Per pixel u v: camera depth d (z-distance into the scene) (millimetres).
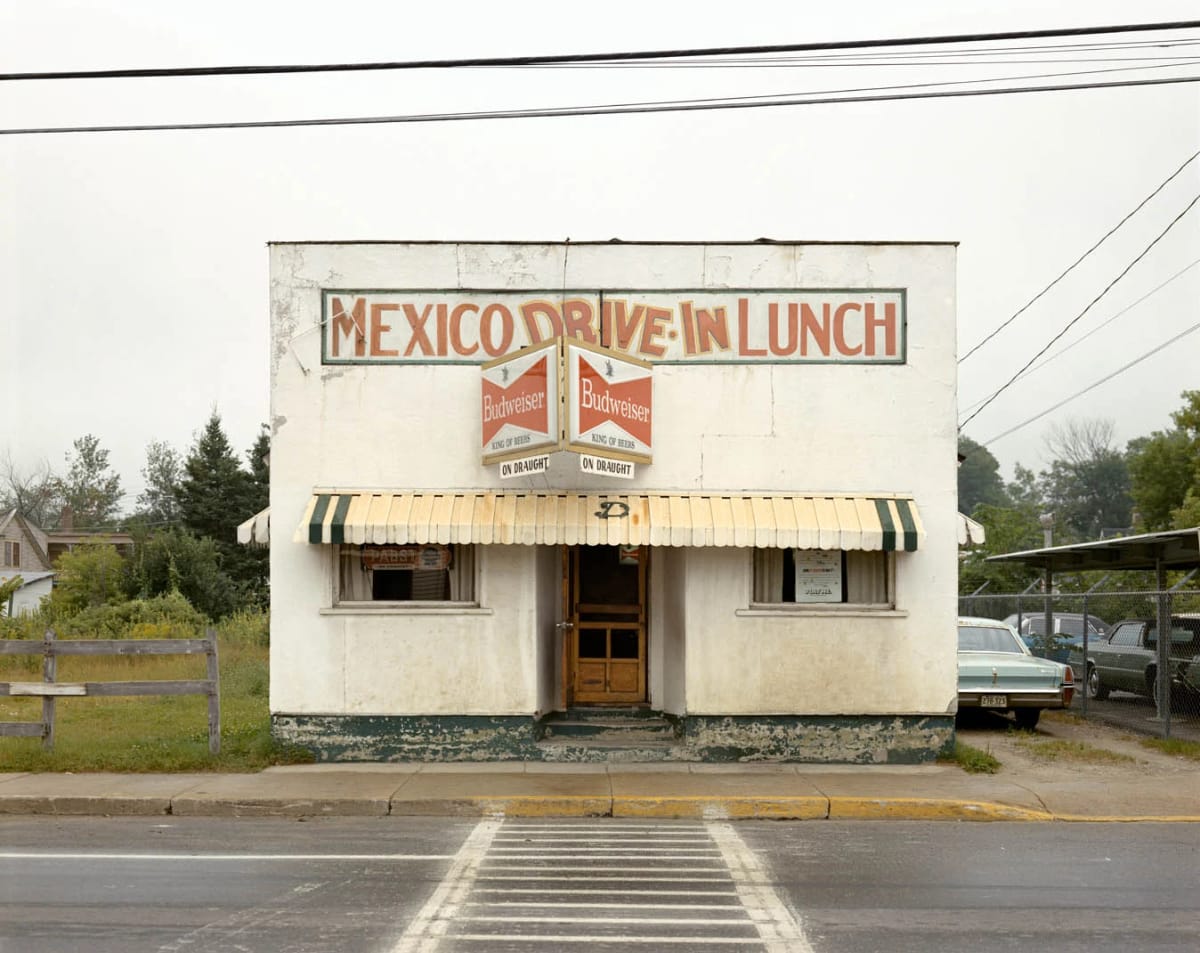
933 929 6664
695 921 6836
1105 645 19625
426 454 12531
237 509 50344
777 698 12406
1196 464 43812
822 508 12242
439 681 12406
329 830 9766
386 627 12430
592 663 13430
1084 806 10609
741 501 12336
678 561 12781
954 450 12516
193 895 7395
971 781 11508
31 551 62812
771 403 12547
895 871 8211
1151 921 6852
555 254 12609
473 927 6680
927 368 12570
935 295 12609
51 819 10297
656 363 12555
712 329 12570
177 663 23016
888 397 12562
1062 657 21000
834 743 12406
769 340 12578
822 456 12531
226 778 11531
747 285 12609
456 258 12633
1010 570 38156
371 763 12305
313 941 6371
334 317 12609
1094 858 8680
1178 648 16734
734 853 8859
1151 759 13180
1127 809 10531
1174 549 17453
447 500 12312
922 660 12438
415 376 12586
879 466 12523
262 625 30531
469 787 11047
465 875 8031
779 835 9648
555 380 11273
